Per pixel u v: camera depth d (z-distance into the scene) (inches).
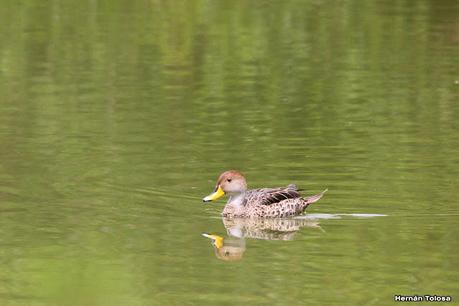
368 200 611.2
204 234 563.8
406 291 475.5
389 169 666.2
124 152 706.2
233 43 1067.9
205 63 989.8
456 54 1010.7
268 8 1212.5
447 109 822.5
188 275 499.5
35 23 1138.7
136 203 607.8
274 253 531.5
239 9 1206.9
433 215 582.9
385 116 803.4
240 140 738.8
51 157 694.5
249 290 478.9
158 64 984.9
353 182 642.2
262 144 727.7
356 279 492.1
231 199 604.4
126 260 517.7
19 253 526.9
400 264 510.0
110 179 647.8
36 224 571.2
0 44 1050.7
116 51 1030.4
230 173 602.5
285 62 991.0
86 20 1154.0
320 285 484.1
